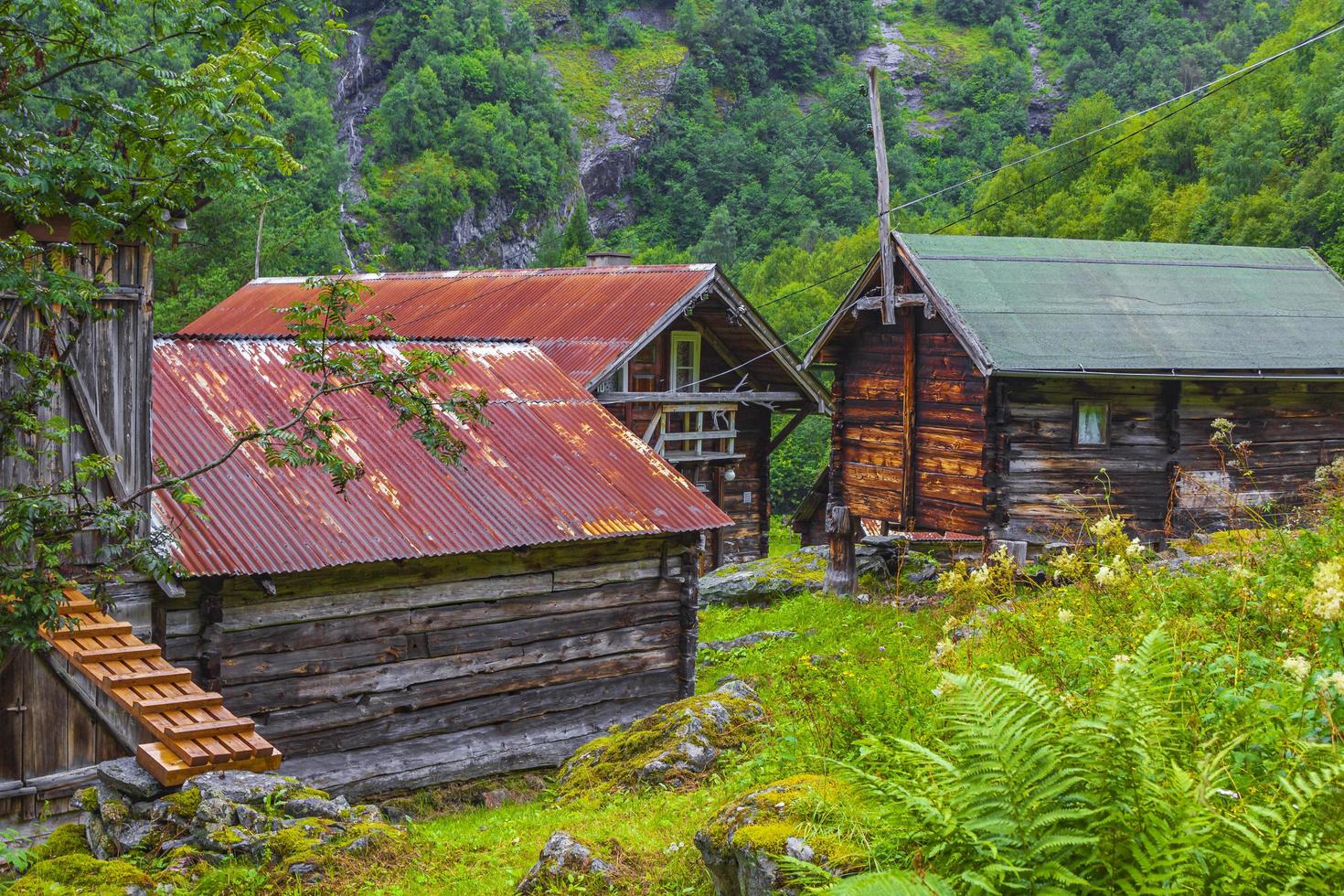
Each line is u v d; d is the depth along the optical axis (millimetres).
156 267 47250
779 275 77125
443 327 26984
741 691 10195
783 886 4844
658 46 144750
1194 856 3516
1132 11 142250
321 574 11492
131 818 7852
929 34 152125
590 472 14008
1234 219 46219
